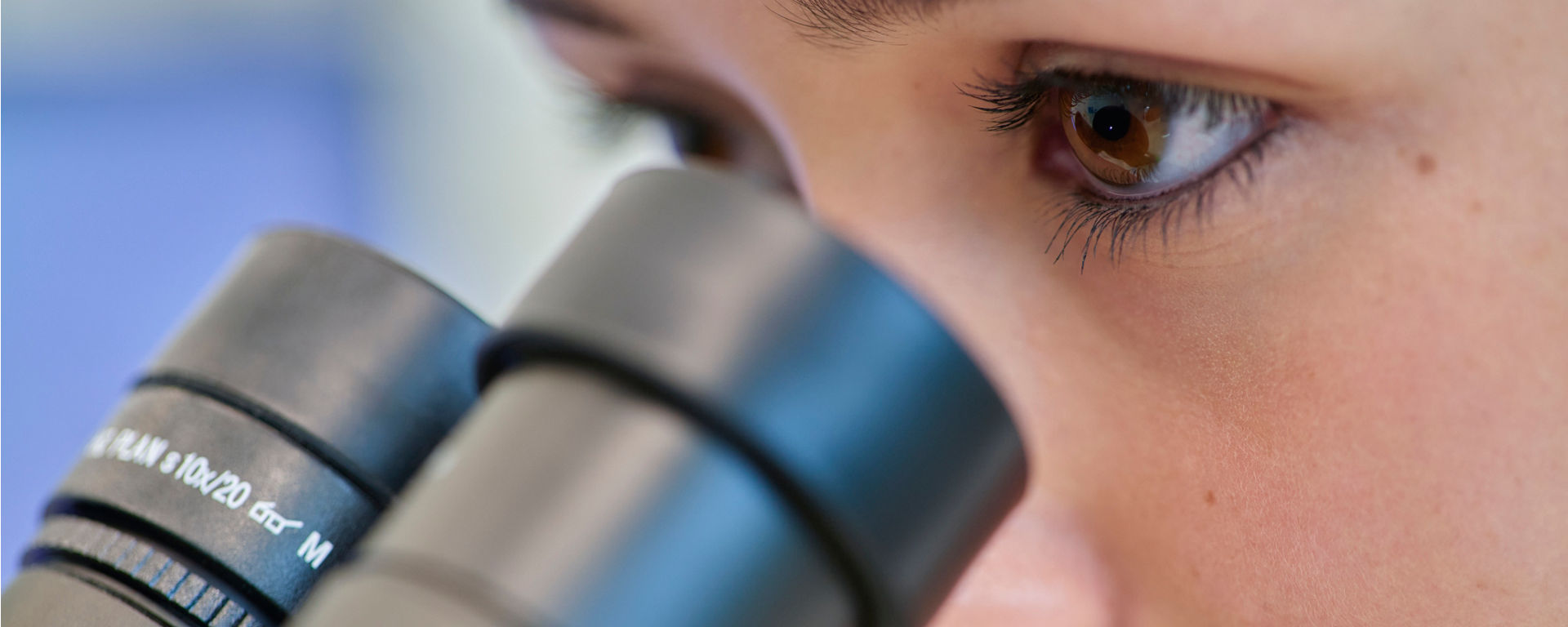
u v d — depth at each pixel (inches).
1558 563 11.7
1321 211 11.6
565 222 39.0
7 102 37.1
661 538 9.3
